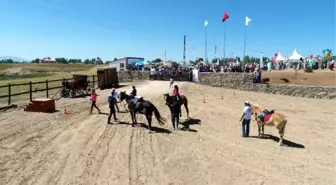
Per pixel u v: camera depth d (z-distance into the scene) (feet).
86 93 107.55
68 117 69.21
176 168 43.06
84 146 49.93
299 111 95.81
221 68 161.48
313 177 42.29
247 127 60.90
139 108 60.54
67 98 97.76
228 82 144.25
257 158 48.93
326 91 122.11
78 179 38.04
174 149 50.93
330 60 172.86
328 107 104.06
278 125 56.08
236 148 53.62
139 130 60.90
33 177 38.11
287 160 48.70
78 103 87.76
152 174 40.55
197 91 125.29
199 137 59.06
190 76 155.84
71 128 60.08
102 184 37.06
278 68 175.01
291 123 77.66
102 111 76.59
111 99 64.39
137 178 39.11
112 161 44.19
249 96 122.31
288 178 41.63
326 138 63.62
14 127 59.52
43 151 47.01
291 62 180.24
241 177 41.24
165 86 132.16
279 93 131.34
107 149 49.01
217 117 79.00
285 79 142.00
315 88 124.26
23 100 93.35
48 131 57.52
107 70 128.57
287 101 114.62
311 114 91.25
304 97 125.70
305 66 165.68
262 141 58.65
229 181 39.78
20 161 42.88
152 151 49.29
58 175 38.93
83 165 42.32
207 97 113.19
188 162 45.55
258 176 41.81
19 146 48.83
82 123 64.18
